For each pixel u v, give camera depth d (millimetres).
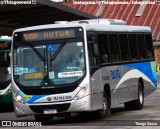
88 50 23953
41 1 42812
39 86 23719
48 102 23547
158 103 36375
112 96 26953
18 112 24156
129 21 114562
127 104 31422
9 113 33719
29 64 24188
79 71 23562
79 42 23875
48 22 56156
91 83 23766
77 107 23359
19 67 24344
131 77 30172
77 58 23734
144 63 32750
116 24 29812
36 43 24328
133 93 30438
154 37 106000
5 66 35125
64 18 54250
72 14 51562
